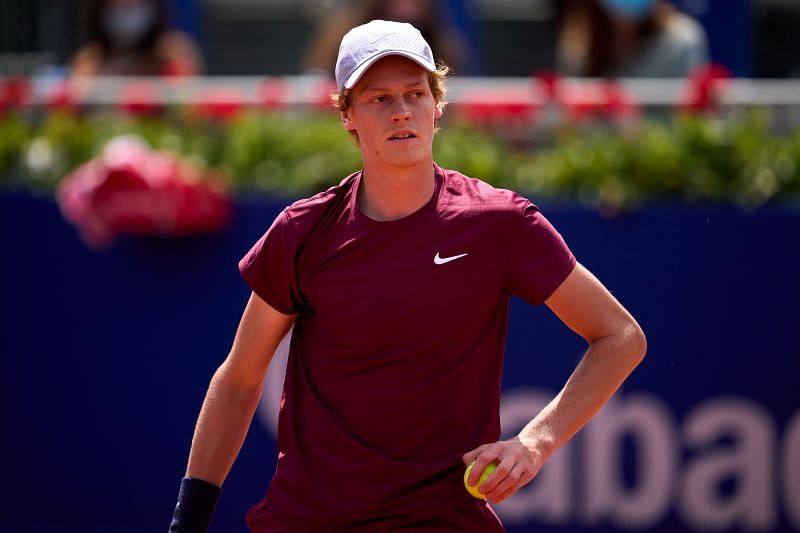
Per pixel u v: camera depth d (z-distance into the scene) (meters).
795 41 38.31
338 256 11.00
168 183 20.61
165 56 26.05
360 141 11.04
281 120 22.25
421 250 10.86
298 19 39.81
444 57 24.73
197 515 11.53
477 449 10.43
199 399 21.33
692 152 21.12
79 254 21.59
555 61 38.31
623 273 20.75
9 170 22.72
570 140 21.75
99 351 21.61
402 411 10.91
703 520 20.77
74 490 21.77
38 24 34.12
